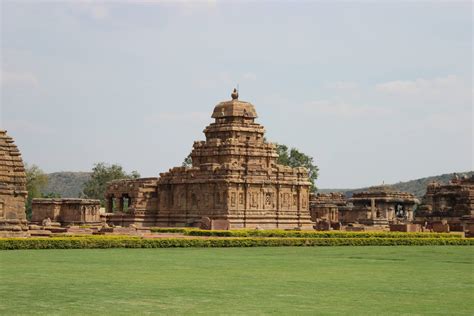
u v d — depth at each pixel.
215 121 119.88
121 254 59.44
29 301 31.34
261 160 116.00
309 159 186.75
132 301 31.78
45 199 108.00
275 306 31.05
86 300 31.86
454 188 134.38
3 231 69.44
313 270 47.72
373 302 32.69
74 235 74.25
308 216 117.75
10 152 72.31
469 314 29.70
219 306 30.78
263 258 58.16
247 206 110.06
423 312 30.08
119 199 126.00
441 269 50.03
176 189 116.69
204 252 64.69
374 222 142.12
